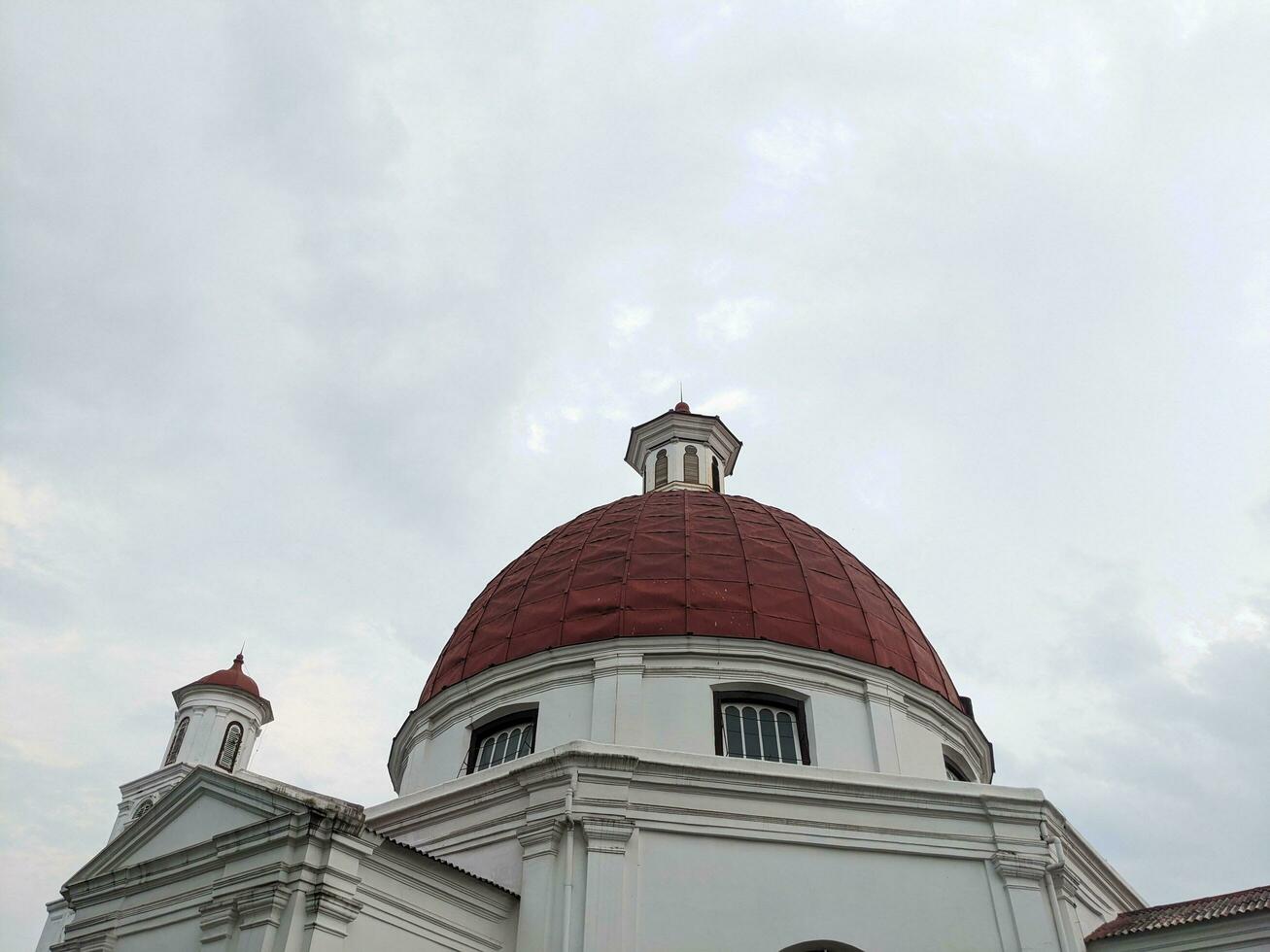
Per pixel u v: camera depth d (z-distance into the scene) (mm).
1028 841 18656
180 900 16328
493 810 19266
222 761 43750
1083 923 20156
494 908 17203
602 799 18078
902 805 18719
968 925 17625
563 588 25031
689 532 26312
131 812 41625
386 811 20828
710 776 18422
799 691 22156
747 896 17391
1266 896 19469
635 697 21641
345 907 14953
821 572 25484
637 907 16984
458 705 24031
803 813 18438
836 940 17172
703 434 38156
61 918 36094
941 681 25031
